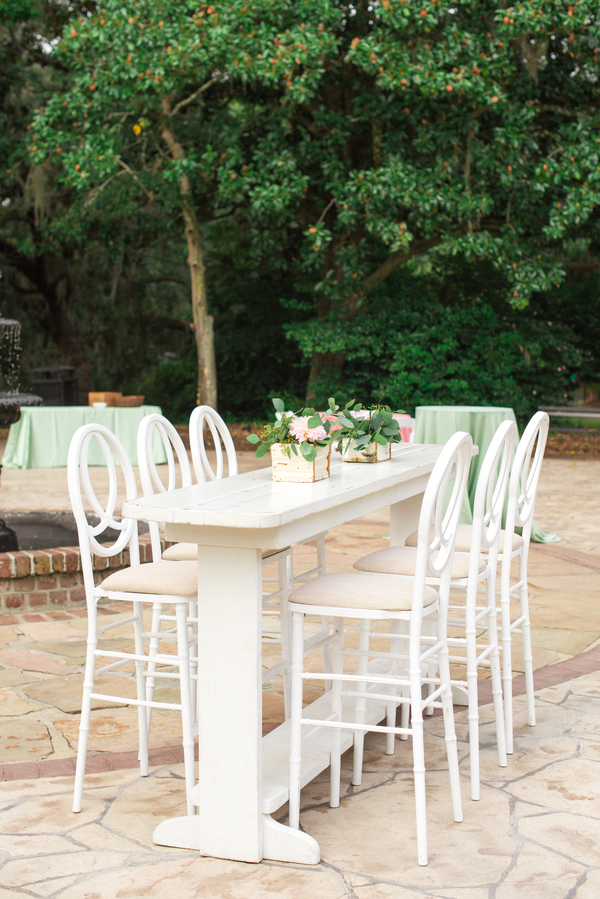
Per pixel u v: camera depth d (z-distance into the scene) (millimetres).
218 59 11531
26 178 17562
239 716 2373
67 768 2996
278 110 13023
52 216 17016
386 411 3234
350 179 13477
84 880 2279
